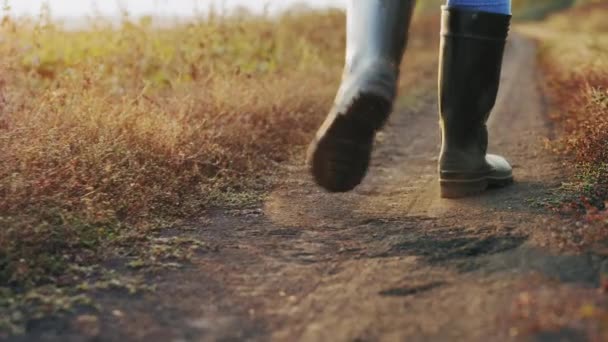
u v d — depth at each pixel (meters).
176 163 2.75
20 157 2.45
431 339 1.73
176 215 2.49
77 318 1.85
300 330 1.80
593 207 2.24
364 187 2.82
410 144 3.68
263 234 2.34
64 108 2.91
